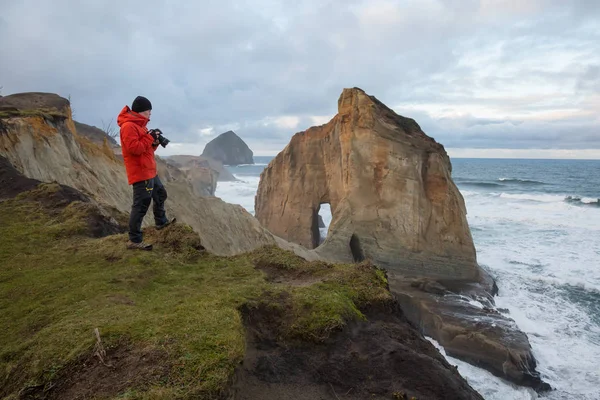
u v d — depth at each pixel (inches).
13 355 140.9
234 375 133.0
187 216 639.8
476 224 1255.5
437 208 824.9
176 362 124.7
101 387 116.9
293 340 170.1
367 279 220.2
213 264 235.6
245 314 174.7
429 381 158.7
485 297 657.0
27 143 537.6
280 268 239.0
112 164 762.2
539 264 840.9
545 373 453.1
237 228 706.2
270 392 143.8
